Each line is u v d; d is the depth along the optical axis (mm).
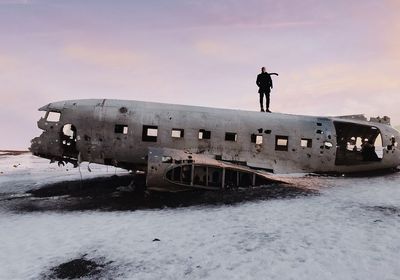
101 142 15008
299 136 16594
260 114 16891
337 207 11031
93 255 7715
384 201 11766
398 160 18406
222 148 15625
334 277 6148
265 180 14961
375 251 7207
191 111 15922
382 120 19516
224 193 13609
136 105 15672
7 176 19922
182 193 13773
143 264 7121
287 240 8086
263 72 17984
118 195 14086
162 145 15141
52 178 18953
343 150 20938
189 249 7809
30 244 8531
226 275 6422
